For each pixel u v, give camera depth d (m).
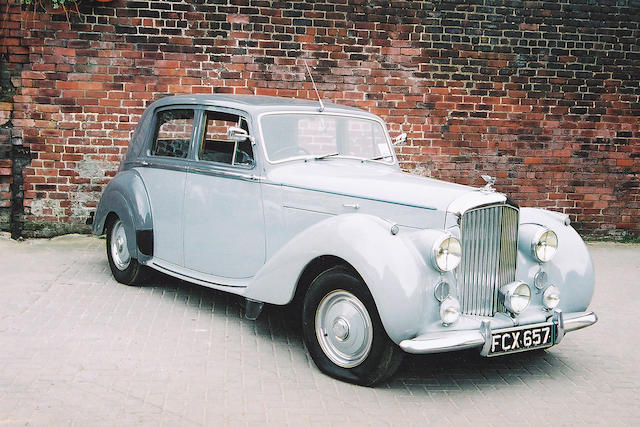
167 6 8.15
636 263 8.13
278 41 8.40
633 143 9.28
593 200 9.30
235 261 5.19
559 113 9.09
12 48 7.97
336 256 4.25
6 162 8.04
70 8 8.00
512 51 8.88
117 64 8.16
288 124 5.24
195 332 5.05
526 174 9.12
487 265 4.30
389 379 4.36
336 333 4.24
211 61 8.30
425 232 4.08
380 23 8.57
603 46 9.07
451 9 8.70
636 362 4.86
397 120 8.77
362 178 4.75
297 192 4.79
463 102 8.87
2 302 5.54
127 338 4.84
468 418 3.80
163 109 5.97
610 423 3.80
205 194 5.39
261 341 4.94
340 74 8.56
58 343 4.66
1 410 3.61
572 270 4.64
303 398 3.96
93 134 8.22
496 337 4.04
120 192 6.09
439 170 8.93
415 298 3.87
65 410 3.64
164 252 5.81
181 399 3.86
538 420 3.81
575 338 5.39
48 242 8.01
